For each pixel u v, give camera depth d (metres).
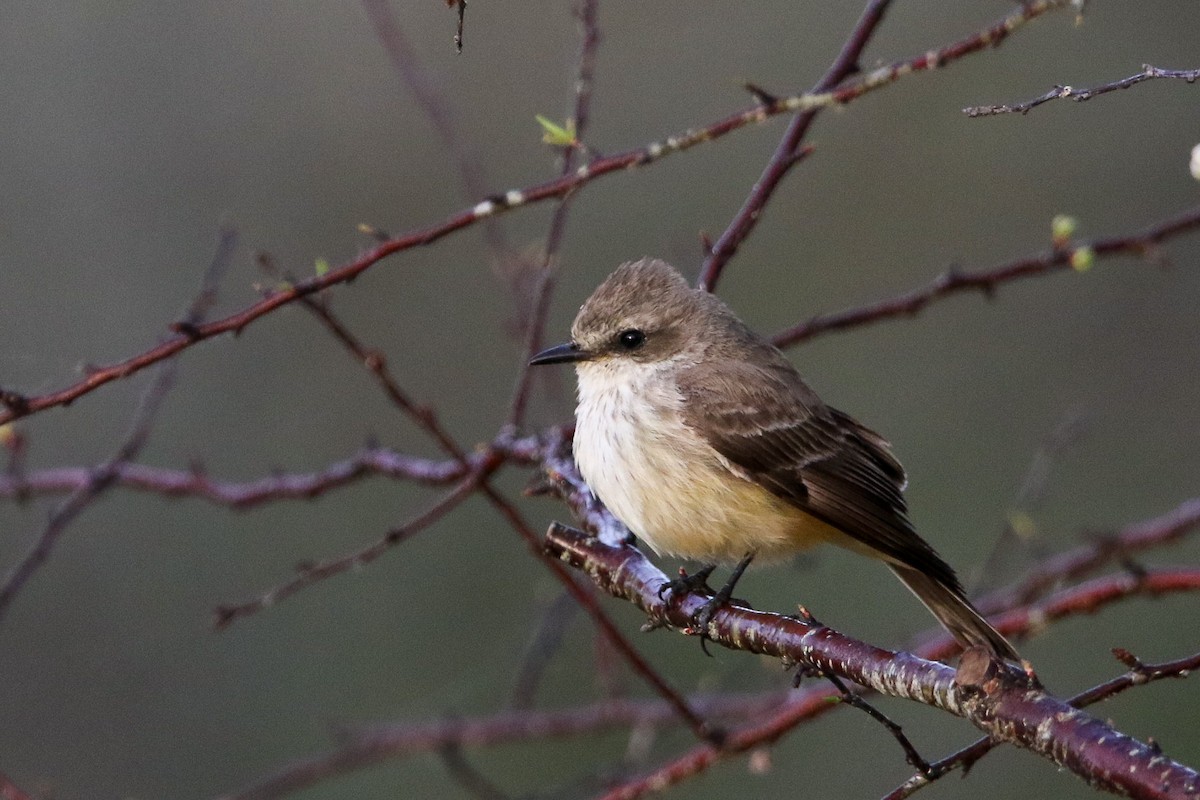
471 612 13.97
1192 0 14.63
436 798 13.16
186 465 14.33
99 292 14.73
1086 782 5.02
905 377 14.54
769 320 14.91
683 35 15.82
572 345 9.17
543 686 13.21
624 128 15.50
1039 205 14.85
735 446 8.62
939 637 9.95
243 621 14.00
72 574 14.06
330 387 14.72
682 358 9.02
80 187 15.12
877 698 12.50
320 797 13.22
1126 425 14.02
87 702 13.73
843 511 8.62
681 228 15.09
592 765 13.19
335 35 15.66
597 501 8.82
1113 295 14.49
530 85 15.68
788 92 15.34
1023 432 14.10
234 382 14.63
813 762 12.43
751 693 12.63
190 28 15.63
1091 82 14.85
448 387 14.73
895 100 15.29
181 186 15.23
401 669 13.76
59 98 15.32
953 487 13.94
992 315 14.63
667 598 7.66
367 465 9.91
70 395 7.80
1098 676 12.35
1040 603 9.06
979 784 11.98
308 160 15.35
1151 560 13.31
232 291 14.77
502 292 14.84
